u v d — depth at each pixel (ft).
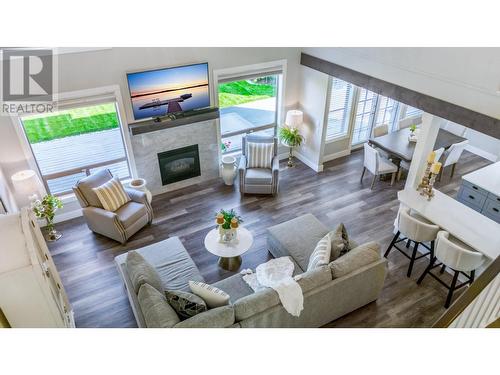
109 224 17.10
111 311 14.32
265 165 21.35
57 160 18.39
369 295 13.83
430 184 15.89
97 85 17.10
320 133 22.59
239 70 20.56
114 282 15.65
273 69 21.67
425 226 14.03
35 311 10.53
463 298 6.71
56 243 17.87
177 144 20.62
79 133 18.24
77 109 17.56
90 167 19.35
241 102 22.15
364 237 18.10
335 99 23.21
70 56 15.98
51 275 12.10
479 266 13.56
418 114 28.73
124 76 17.58
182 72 18.71
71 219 19.51
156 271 12.93
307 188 22.12
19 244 9.75
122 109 18.17
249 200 21.02
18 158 16.98
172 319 10.39
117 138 19.35
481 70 12.88
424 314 14.02
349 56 18.43
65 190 19.31
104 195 17.15
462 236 13.67
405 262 16.48
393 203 20.66
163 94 18.80
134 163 19.88
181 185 22.06
